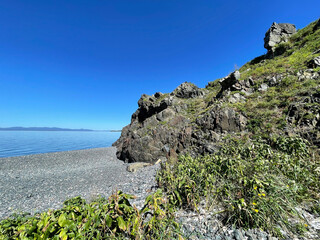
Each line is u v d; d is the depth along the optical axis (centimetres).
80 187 1140
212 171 608
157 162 1692
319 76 1317
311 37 2222
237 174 516
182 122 1964
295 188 445
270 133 1087
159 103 2698
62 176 1505
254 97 1545
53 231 274
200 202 525
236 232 371
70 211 339
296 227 361
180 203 502
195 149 1422
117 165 1967
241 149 791
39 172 1736
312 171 558
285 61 1988
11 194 1065
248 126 1267
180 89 2808
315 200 440
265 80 1705
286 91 1366
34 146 4725
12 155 3091
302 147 722
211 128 1492
